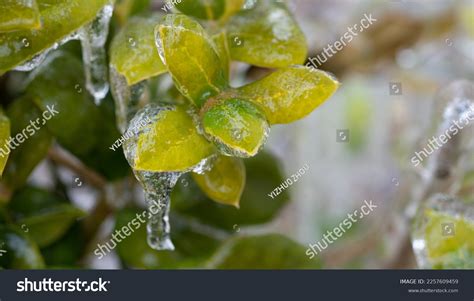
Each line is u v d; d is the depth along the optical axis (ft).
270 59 1.34
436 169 1.66
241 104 1.23
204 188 1.34
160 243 1.34
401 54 2.25
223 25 1.36
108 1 1.27
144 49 1.28
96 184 1.60
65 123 1.46
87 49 1.35
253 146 1.22
